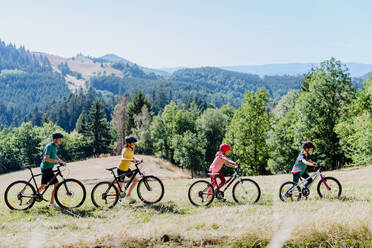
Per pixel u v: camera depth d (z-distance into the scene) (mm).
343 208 6895
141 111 85125
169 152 71188
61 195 8281
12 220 7246
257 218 6445
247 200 8547
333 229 5680
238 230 5844
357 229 5645
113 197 8438
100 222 6980
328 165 29859
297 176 8625
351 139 26828
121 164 8547
